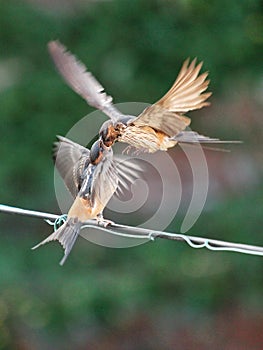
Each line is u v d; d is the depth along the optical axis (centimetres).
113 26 1386
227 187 1435
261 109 1423
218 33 1365
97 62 1388
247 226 1411
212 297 1467
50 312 1449
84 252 1446
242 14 1357
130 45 1385
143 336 1488
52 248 1452
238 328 1491
